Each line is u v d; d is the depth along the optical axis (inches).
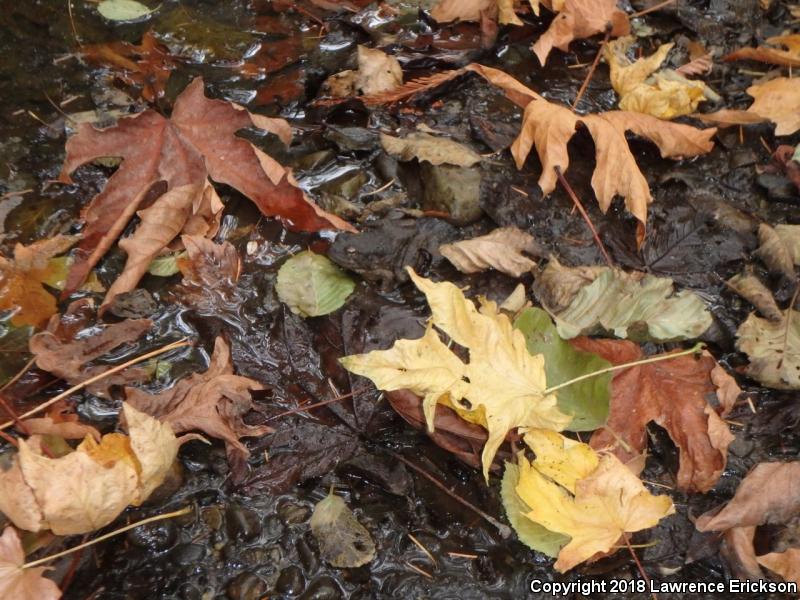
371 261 52.4
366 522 48.3
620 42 60.7
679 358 50.5
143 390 50.0
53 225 53.4
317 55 59.4
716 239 54.2
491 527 48.5
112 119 56.6
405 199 54.5
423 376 48.1
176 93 57.6
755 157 56.9
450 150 55.0
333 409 49.8
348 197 54.6
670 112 57.3
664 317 51.1
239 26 60.5
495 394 48.3
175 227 52.4
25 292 51.5
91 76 58.1
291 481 48.8
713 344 51.9
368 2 61.7
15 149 55.5
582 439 49.8
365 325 51.3
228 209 54.2
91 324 51.2
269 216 53.9
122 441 47.8
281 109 57.3
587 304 51.4
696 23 61.7
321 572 47.5
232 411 49.1
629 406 49.9
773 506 48.4
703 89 58.5
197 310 51.7
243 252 53.2
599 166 54.2
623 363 50.4
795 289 52.9
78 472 45.7
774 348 51.4
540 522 47.2
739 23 61.9
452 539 48.3
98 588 46.9
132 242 51.6
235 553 47.6
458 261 52.6
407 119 57.1
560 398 49.4
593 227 54.2
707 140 56.0
